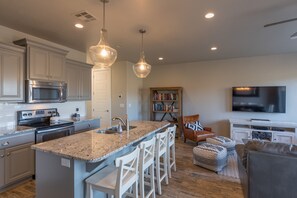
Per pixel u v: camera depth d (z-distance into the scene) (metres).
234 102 5.27
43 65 3.22
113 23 2.88
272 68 4.95
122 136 2.33
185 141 5.18
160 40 3.71
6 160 2.49
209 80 5.68
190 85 5.95
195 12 2.53
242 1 2.26
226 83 5.47
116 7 2.38
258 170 1.90
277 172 1.83
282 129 4.61
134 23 2.88
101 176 1.79
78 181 1.68
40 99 3.19
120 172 1.55
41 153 1.82
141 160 2.00
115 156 2.21
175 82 6.16
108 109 5.95
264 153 1.89
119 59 5.48
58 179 1.72
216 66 5.59
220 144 3.96
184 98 6.03
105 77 6.00
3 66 2.69
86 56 4.71
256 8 2.42
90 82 4.53
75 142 2.03
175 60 5.62
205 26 3.02
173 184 2.79
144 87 6.65
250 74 5.19
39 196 1.84
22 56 2.95
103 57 2.41
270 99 4.86
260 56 5.07
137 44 3.97
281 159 1.81
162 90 6.24
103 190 1.63
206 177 3.02
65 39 3.63
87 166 1.78
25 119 3.24
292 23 2.89
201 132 4.75
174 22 2.85
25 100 3.00
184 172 3.21
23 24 2.91
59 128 3.26
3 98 2.69
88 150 1.73
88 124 4.01
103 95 6.03
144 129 2.82
